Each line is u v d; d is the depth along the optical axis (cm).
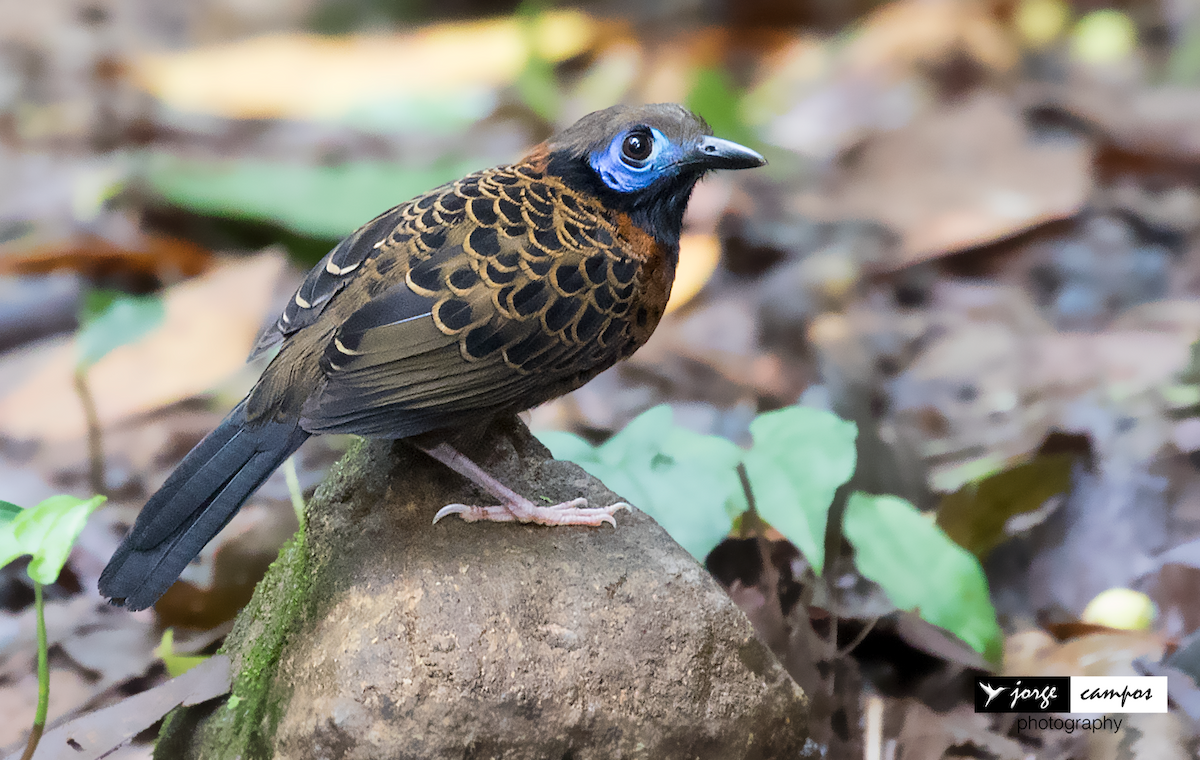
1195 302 1107
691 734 511
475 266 528
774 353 1091
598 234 559
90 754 520
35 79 2083
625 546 547
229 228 1343
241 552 713
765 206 1373
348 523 557
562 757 498
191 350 1038
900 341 1098
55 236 1312
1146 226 1273
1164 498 754
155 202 1348
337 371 511
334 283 545
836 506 689
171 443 975
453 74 1833
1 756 624
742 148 578
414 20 2498
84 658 704
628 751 503
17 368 1055
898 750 611
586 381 573
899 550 605
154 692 539
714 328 1126
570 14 2058
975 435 924
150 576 491
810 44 1966
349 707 479
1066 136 1492
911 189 1365
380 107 1684
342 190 1319
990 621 597
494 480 562
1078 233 1255
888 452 799
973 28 1791
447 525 554
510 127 1659
